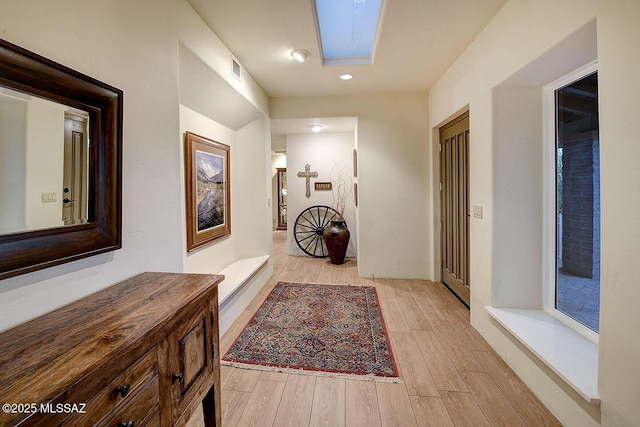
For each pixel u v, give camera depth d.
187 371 1.08
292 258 5.22
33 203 0.90
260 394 1.70
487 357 2.06
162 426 0.93
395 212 3.87
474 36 2.31
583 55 1.58
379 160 3.83
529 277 2.09
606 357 1.20
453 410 1.57
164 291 1.15
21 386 0.60
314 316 2.73
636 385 1.08
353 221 5.29
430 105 3.62
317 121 4.06
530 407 1.59
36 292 0.93
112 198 1.18
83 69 1.08
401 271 3.91
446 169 3.47
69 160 1.01
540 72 1.79
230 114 3.03
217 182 2.91
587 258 1.75
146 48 1.43
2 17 0.82
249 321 2.62
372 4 2.20
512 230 2.09
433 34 2.28
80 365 0.67
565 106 1.92
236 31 2.21
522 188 2.06
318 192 5.40
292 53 2.57
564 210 1.95
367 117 3.79
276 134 5.40
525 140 2.04
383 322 2.62
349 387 1.76
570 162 1.88
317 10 2.21
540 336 1.74
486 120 2.16
